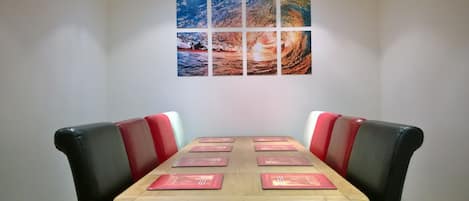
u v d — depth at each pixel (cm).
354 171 132
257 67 288
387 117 277
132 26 289
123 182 127
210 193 100
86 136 105
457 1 196
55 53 212
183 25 289
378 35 287
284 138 255
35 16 192
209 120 288
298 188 104
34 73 190
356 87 287
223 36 289
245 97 288
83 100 247
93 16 264
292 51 288
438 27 212
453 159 201
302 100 287
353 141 143
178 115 263
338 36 288
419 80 233
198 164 147
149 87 289
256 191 101
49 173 202
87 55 254
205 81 288
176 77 288
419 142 102
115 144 126
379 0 286
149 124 191
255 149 194
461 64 193
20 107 178
